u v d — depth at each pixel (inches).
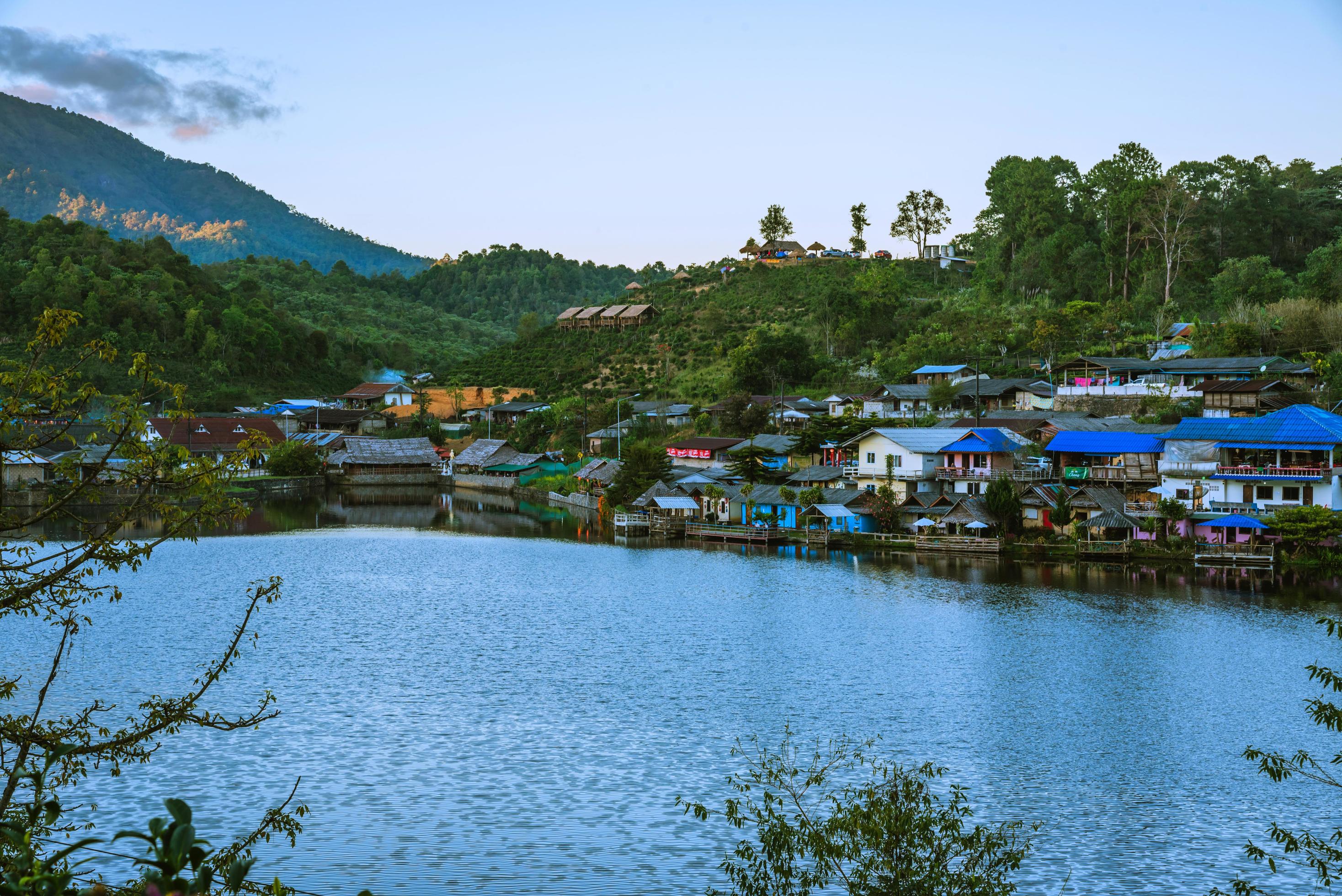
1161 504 3686.0
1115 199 6569.9
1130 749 1904.5
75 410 762.2
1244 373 4680.1
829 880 1364.4
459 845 1513.3
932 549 4077.3
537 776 1777.8
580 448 7150.6
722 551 4296.3
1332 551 3378.4
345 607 3147.1
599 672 2413.9
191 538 776.3
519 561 4065.0
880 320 7559.1
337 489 7170.3
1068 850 1507.1
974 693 2240.4
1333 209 6550.2
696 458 5816.9
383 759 1846.7
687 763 1845.5
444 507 6136.8
